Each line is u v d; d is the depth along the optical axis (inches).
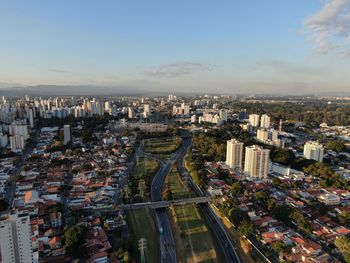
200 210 6909.5
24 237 3863.2
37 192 7101.4
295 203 6875.0
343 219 6008.9
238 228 5531.5
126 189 7632.9
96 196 7071.9
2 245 3700.8
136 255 4874.5
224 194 7490.2
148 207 6717.5
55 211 5944.9
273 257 4857.3
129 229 5748.0
